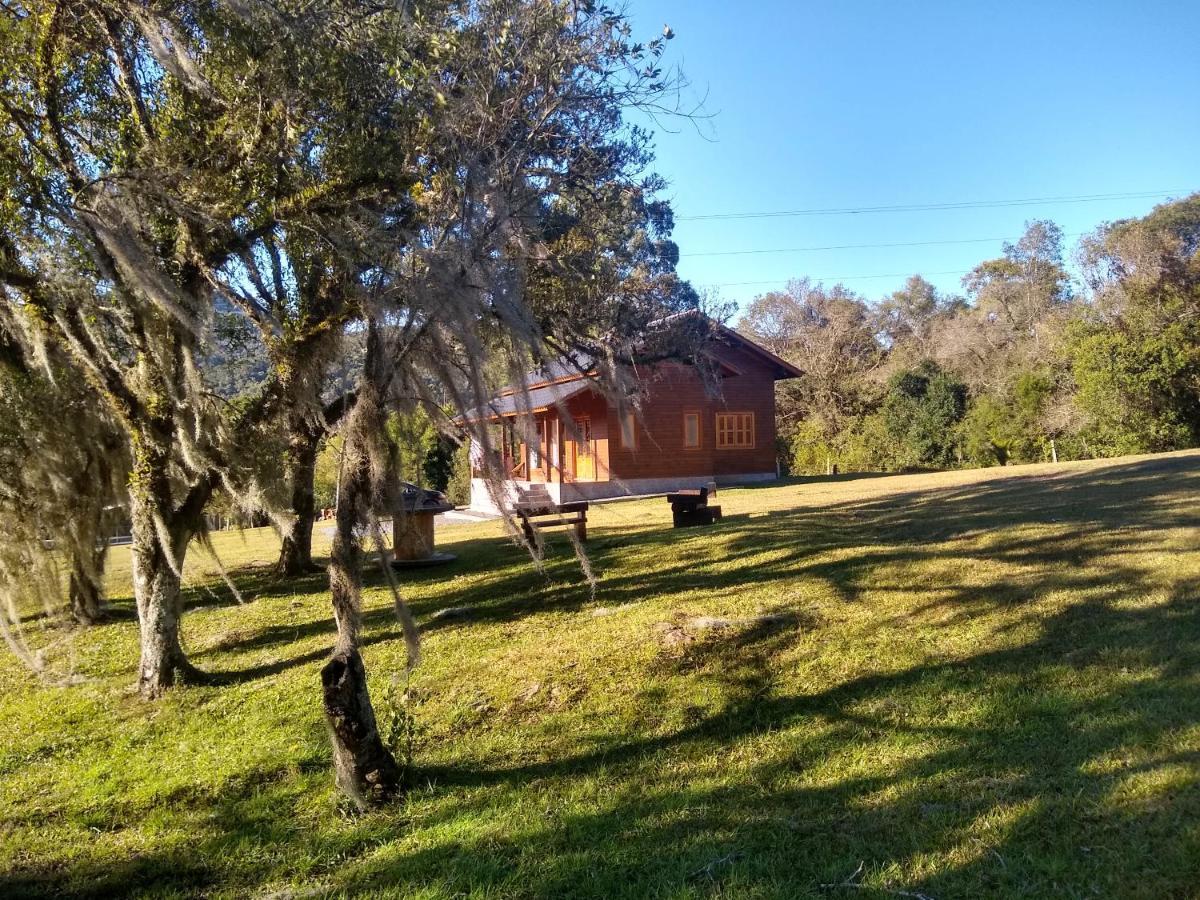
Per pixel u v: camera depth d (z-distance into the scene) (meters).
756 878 3.44
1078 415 25.94
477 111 5.79
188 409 6.38
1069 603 6.19
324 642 8.17
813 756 4.64
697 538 11.20
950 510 11.14
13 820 4.77
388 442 4.79
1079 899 2.98
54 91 6.18
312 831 4.39
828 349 39.81
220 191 6.12
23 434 6.44
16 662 8.39
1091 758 4.05
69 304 6.19
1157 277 24.52
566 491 19.34
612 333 8.91
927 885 3.23
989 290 45.56
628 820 4.16
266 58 5.82
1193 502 9.35
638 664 6.24
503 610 8.52
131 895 3.88
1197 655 4.96
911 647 5.87
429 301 4.49
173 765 5.39
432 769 4.99
